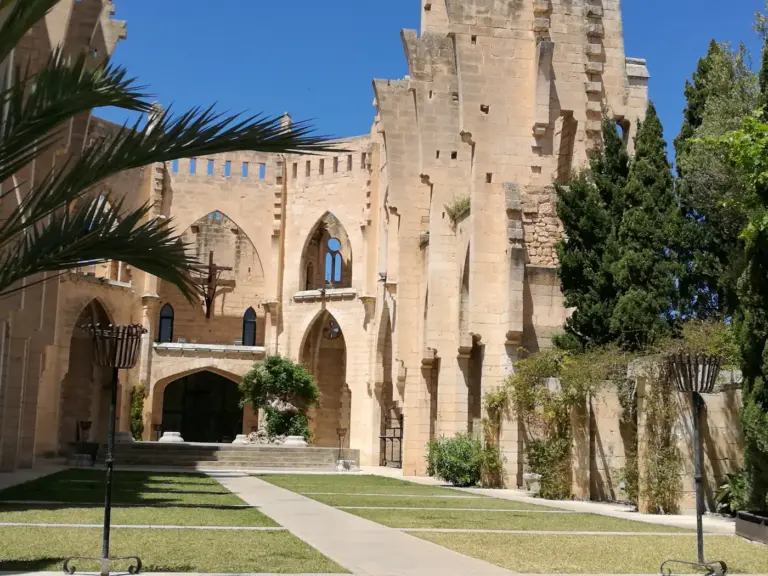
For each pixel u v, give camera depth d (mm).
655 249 29109
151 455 42531
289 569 11328
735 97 30172
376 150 55781
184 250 11484
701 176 29172
